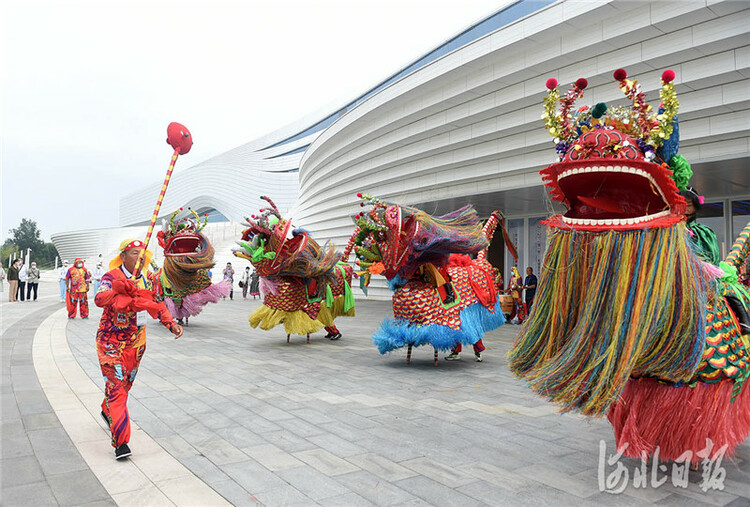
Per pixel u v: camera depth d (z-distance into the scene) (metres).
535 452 3.73
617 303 2.85
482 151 13.64
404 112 15.48
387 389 5.81
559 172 3.04
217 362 7.57
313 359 7.91
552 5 10.02
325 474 3.30
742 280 3.71
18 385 5.85
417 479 3.22
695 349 2.83
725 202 11.42
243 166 71.50
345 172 22.27
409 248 6.34
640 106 2.88
